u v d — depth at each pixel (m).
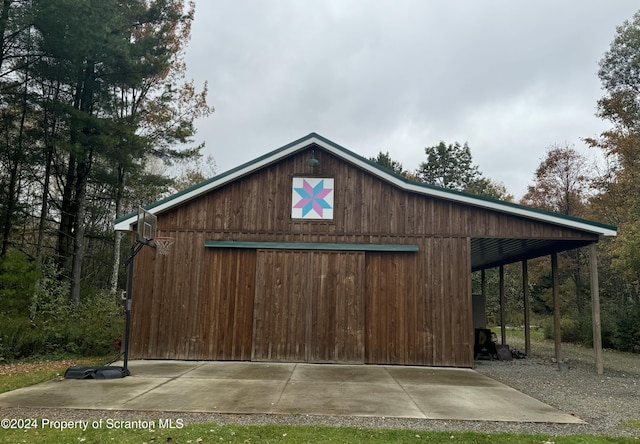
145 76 16.97
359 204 10.02
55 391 6.61
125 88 17.95
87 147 14.75
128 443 4.28
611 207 20.88
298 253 9.90
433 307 9.62
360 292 9.71
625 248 15.51
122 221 9.85
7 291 11.58
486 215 9.80
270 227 10.02
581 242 10.24
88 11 12.73
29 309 12.04
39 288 12.62
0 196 15.79
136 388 6.82
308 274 9.81
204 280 9.86
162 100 19.88
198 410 5.57
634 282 17.42
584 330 16.23
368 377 8.03
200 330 9.69
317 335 9.59
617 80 21.48
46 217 17.78
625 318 14.98
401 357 9.48
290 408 5.73
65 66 14.91
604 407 6.29
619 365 11.03
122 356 9.73
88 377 7.66
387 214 9.97
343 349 9.52
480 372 8.98
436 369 9.12
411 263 9.80
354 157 9.95
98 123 14.41
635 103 21.11
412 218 9.92
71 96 16.48
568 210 23.28
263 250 9.91
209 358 9.59
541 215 9.48
